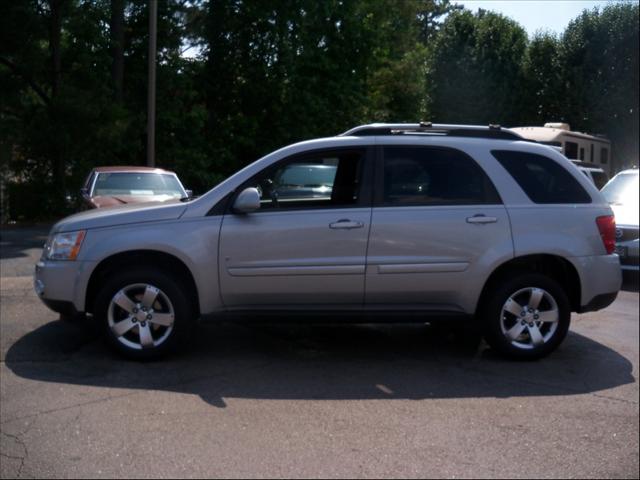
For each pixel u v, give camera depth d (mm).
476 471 4410
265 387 5816
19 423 4957
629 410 5496
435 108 14711
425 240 6426
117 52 22328
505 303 6535
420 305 6559
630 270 10820
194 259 6273
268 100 26578
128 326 6297
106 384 5777
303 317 6441
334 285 6398
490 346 6723
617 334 7832
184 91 24203
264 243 6328
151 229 6301
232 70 25938
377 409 5391
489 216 6496
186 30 25172
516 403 5602
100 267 6410
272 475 4273
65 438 4730
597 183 17516
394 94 35250
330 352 6887
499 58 9281
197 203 6422
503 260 6477
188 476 4234
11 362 6270
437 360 6688
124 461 4410
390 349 7039
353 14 27797
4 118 20109
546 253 6551
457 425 5121
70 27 20656
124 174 13250
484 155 6676
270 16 25219
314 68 27453
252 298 6410
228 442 4719
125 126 20812
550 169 6789
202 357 6590
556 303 6602
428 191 6559
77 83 20641
